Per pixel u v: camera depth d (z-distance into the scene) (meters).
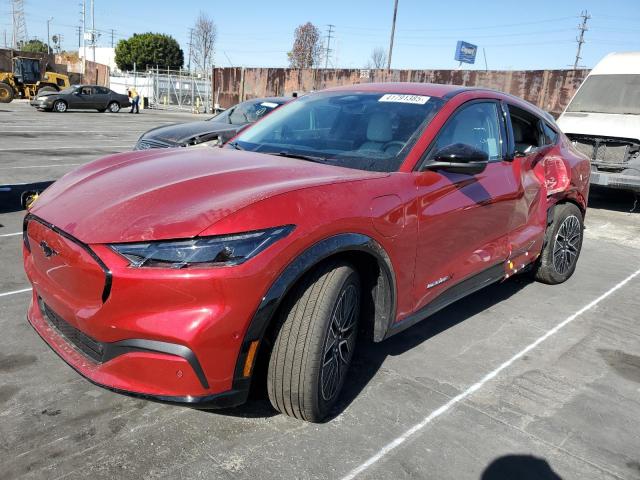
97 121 23.61
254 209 2.23
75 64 49.47
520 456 2.50
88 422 2.54
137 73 46.91
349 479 2.27
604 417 2.86
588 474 2.41
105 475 2.20
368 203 2.58
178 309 2.12
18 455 2.29
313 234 2.30
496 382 3.15
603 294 4.80
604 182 8.25
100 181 2.77
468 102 3.53
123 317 2.15
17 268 4.54
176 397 2.19
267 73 29.97
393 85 3.82
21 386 2.80
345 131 3.34
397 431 2.62
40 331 2.65
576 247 5.02
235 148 3.54
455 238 3.20
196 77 43.69
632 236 7.16
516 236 3.95
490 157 3.66
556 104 18.34
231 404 2.29
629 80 8.78
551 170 4.40
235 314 2.13
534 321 4.09
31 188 7.96
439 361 3.36
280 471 2.29
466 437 2.61
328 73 27.36
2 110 26.72
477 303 4.40
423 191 2.92
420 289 3.03
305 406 2.45
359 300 2.69
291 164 2.93
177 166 2.89
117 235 2.20
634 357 3.59
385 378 3.10
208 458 2.34
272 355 2.40
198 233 2.12
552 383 3.18
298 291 2.38
